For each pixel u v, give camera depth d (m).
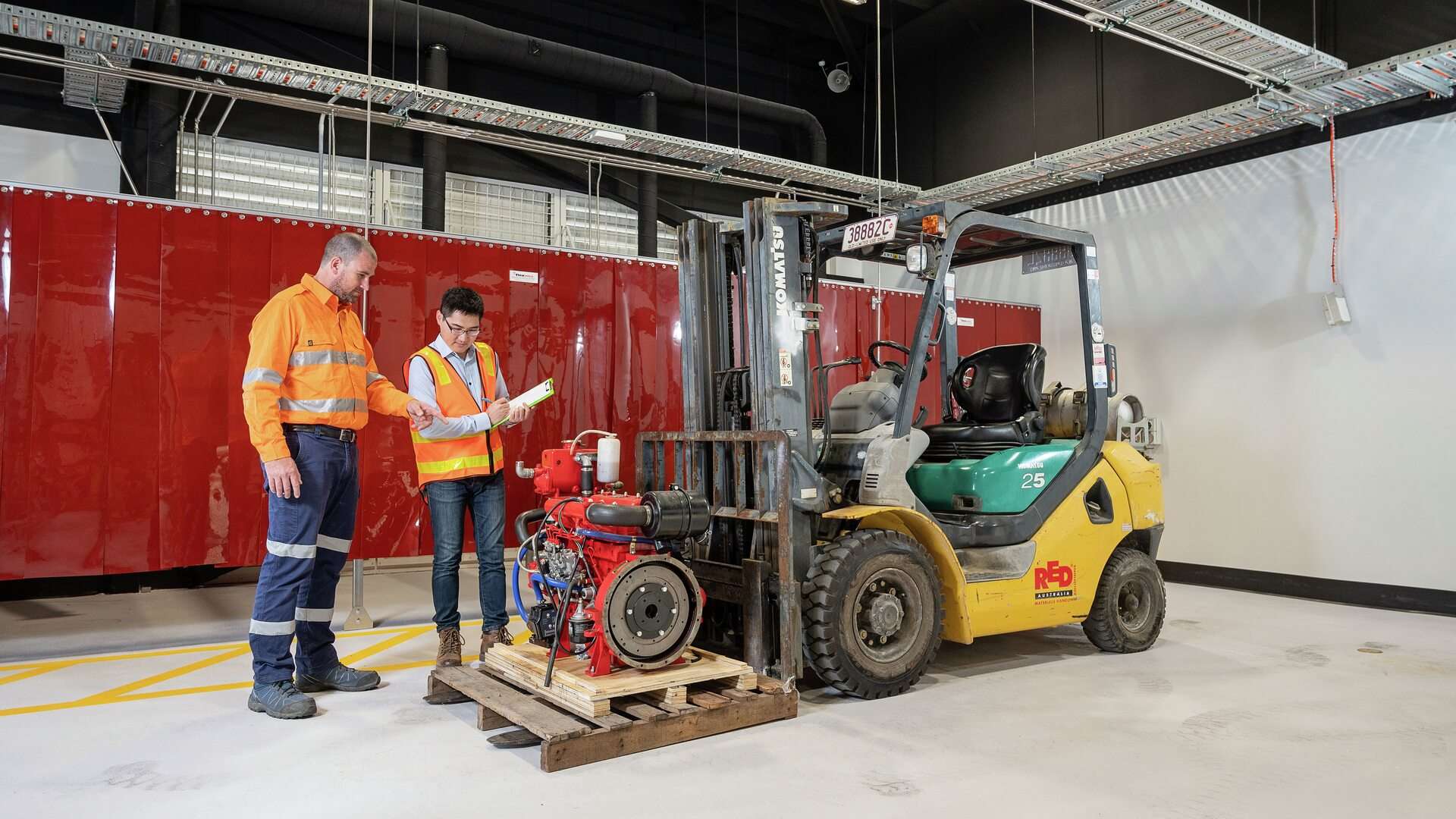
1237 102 6.93
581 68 9.89
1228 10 8.20
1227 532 8.24
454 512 4.63
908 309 9.15
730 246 5.13
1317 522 7.64
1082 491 5.21
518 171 10.48
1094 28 6.20
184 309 5.53
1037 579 4.92
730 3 10.79
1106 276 9.33
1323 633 6.05
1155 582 5.57
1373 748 3.61
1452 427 6.89
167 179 8.14
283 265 5.82
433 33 9.07
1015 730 3.82
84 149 8.33
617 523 3.68
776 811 2.90
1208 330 8.45
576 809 2.90
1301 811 2.95
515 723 3.51
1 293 5.09
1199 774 3.29
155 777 3.18
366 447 5.98
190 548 5.50
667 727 3.56
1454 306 6.91
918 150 11.46
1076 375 9.66
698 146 8.30
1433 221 7.04
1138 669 4.98
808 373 4.43
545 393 4.64
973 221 4.73
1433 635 5.98
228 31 8.81
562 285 6.78
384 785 3.11
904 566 4.36
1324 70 6.54
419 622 6.25
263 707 3.95
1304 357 7.78
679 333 7.27
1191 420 8.54
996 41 10.48
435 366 4.64
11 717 3.93
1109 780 3.21
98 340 5.30
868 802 2.98
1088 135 9.43
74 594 7.36
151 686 4.48
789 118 11.40
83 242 5.29
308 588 4.29
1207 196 8.50
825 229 5.03
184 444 5.50
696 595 3.88
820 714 4.02
